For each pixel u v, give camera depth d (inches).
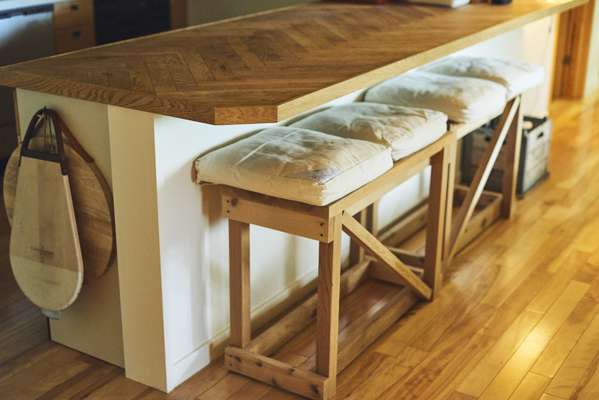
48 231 101.3
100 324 106.7
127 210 96.8
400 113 112.2
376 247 105.7
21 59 166.1
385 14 139.6
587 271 134.6
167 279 98.0
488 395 101.0
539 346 112.2
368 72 98.7
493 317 119.7
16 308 120.9
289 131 103.2
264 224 95.9
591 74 243.3
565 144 199.3
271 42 116.1
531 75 139.6
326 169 90.7
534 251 141.8
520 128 149.1
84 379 104.0
